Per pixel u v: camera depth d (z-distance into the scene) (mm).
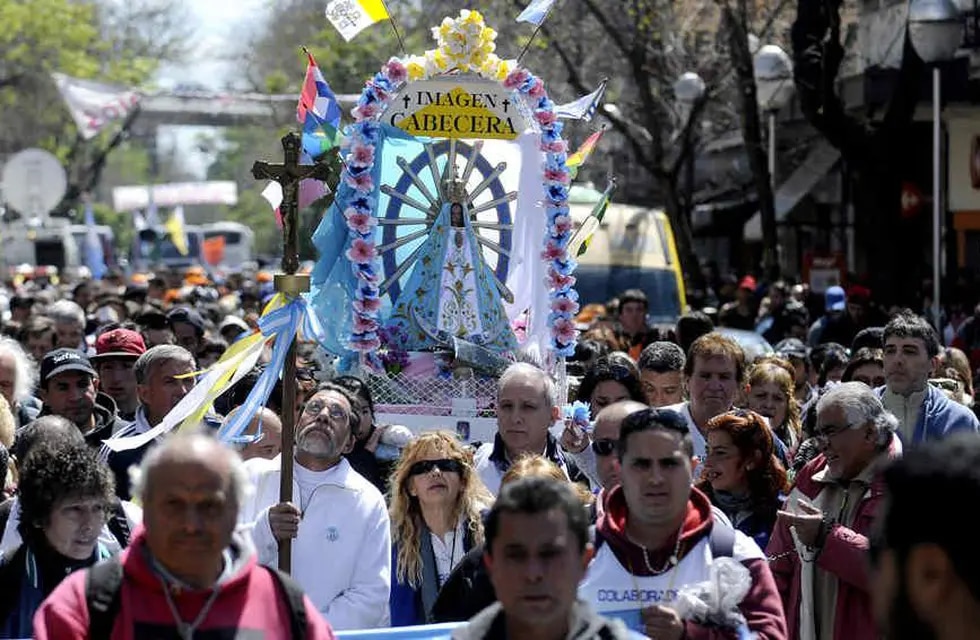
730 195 49969
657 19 36531
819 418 9344
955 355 15844
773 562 9367
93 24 68188
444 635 7430
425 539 9664
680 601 7199
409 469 9617
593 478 11555
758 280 44688
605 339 18734
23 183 30328
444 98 12867
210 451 6027
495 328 13148
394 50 42219
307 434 9367
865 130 28094
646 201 49656
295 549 9258
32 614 7914
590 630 6016
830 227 39094
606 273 31000
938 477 3986
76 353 12523
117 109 37969
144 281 42125
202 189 88188
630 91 47344
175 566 5996
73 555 7949
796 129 42750
